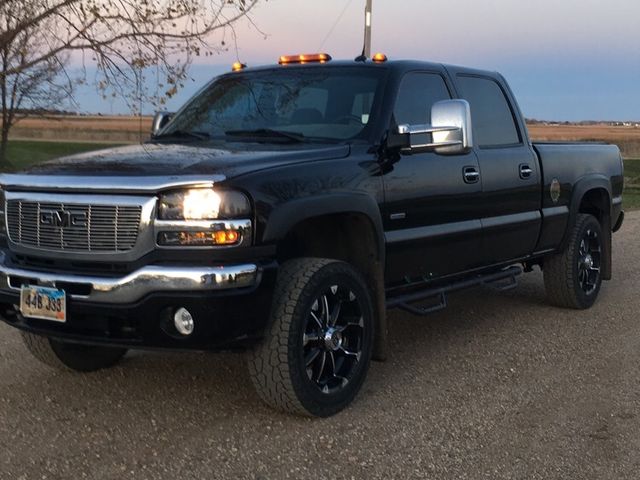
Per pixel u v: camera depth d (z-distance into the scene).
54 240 4.07
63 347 4.90
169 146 4.78
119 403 4.57
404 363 5.48
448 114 4.76
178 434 4.11
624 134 66.38
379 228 4.68
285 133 5.02
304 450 3.94
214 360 5.43
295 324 4.09
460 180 5.43
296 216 4.08
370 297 4.64
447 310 7.18
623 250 11.14
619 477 3.71
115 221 3.90
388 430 4.22
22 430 4.13
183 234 3.80
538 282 8.57
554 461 3.87
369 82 5.18
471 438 4.14
